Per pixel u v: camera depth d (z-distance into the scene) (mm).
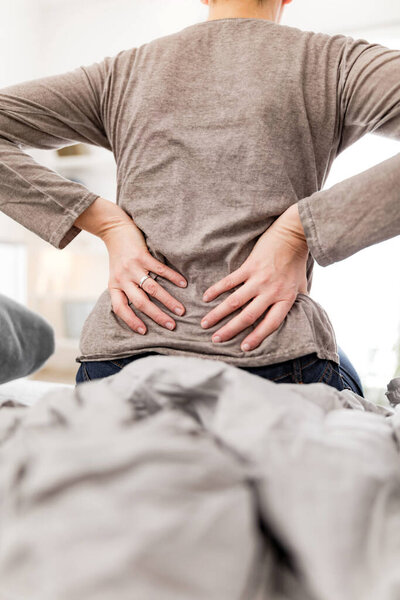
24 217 894
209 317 749
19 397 1092
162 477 326
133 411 413
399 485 381
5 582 304
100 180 3764
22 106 926
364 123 832
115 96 902
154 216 825
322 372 753
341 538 322
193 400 454
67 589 288
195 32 873
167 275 792
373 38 3109
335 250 738
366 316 3219
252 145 796
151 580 291
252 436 380
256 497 348
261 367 732
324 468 358
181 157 820
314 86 823
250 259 764
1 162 901
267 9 898
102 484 327
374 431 432
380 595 302
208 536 308
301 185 836
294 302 783
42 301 3682
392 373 3029
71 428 392
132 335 784
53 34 3777
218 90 826
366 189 725
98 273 3766
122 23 3611
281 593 330
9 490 344
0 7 3361
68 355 3596
